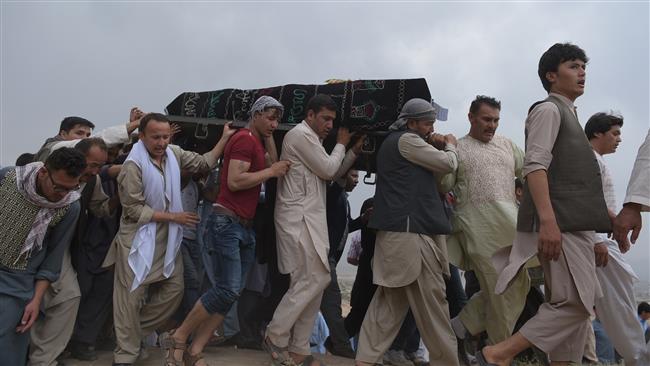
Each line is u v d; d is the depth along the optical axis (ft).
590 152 12.23
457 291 18.58
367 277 17.97
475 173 16.69
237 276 14.71
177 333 14.57
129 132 16.79
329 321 18.40
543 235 11.69
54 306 14.74
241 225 15.17
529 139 12.29
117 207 16.55
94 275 15.96
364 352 15.21
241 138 15.38
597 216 11.82
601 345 24.81
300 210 15.44
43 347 14.55
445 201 18.12
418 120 15.55
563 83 12.64
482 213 16.42
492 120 16.97
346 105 16.62
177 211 15.57
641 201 11.93
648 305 29.07
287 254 15.35
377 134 16.79
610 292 15.35
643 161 12.12
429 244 14.92
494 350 12.12
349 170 17.76
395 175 15.20
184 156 16.48
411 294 15.08
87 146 15.02
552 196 12.06
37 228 13.62
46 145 16.28
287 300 15.12
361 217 18.84
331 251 18.15
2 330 13.28
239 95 17.97
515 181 18.61
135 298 14.70
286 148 15.85
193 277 17.66
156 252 15.16
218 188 17.51
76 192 14.28
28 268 13.79
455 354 14.97
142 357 16.33
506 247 13.32
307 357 15.80
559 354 12.99
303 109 17.08
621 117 17.02
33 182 13.42
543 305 12.19
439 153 15.01
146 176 15.02
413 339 18.38
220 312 14.57
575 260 11.89
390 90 16.47
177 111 18.61
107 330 17.30
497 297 15.99
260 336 18.47
